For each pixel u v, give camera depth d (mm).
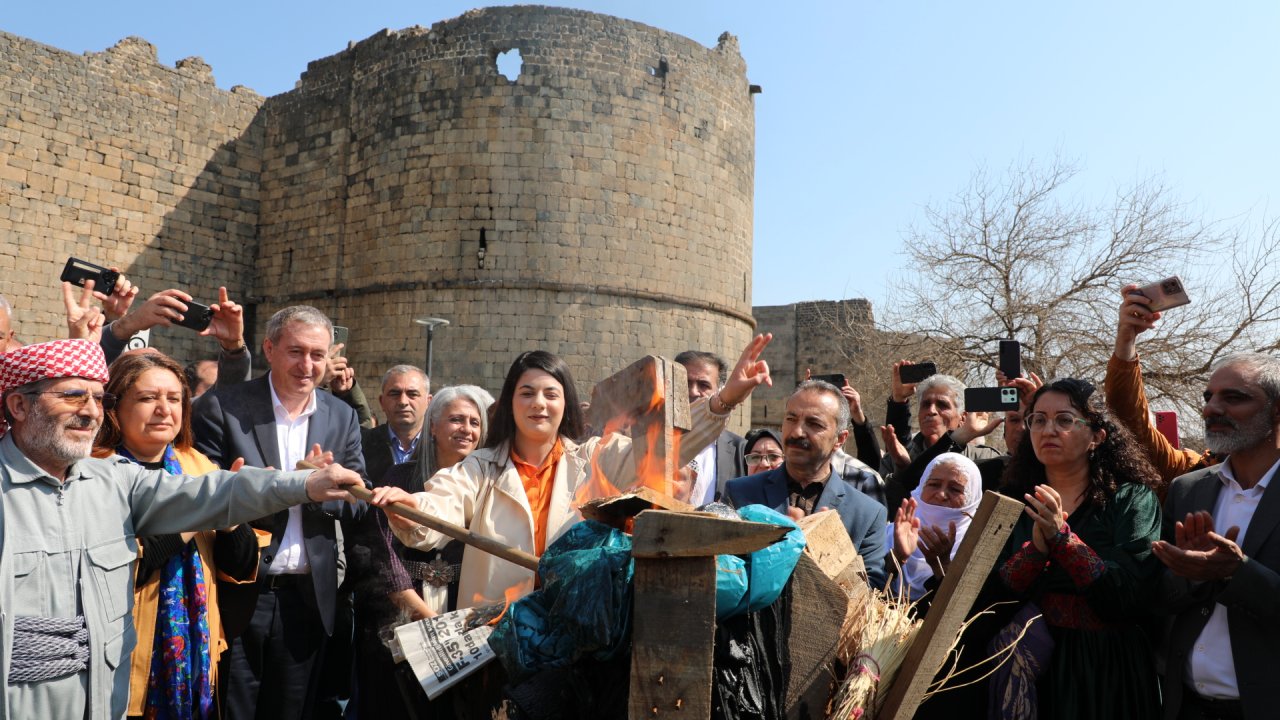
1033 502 3922
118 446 4465
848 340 29984
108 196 25953
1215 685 3965
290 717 4953
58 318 24875
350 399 8125
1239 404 4090
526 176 24906
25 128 24562
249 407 5227
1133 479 4258
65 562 3682
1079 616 4016
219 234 28078
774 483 5590
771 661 3410
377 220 26250
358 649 4859
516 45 25188
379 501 3898
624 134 25422
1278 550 3904
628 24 25781
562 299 24828
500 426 4445
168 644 4281
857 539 5188
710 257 26734
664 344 25594
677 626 3068
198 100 27875
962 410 7422
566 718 3477
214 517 3947
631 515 3598
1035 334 21516
